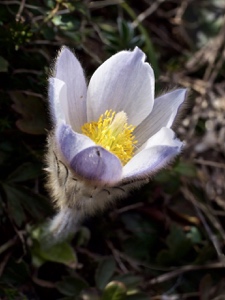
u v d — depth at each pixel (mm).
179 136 181
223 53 203
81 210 118
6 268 142
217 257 162
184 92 119
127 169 106
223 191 184
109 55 174
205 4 220
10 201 140
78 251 154
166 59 206
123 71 121
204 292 151
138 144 122
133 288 141
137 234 161
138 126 123
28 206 141
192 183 177
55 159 111
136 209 165
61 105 107
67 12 156
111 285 132
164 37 208
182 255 159
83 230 153
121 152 119
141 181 113
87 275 153
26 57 153
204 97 193
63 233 131
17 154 148
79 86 118
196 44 214
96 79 121
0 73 150
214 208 180
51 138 113
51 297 146
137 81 122
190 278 159
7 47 150
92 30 177
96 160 104
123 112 119
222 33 206
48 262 149
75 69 115
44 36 152
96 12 192
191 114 188
